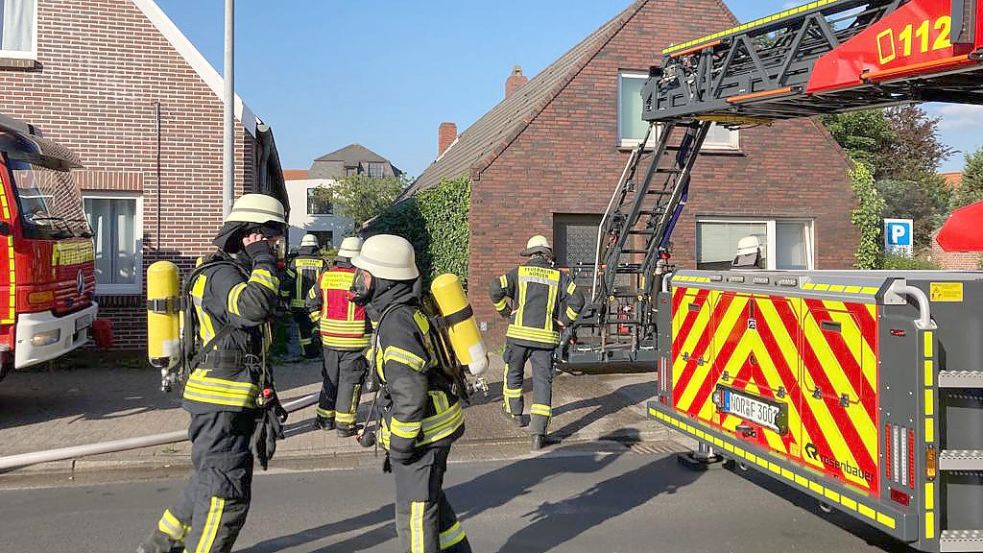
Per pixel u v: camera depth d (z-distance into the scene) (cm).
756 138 1320
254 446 390
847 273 484
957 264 2011
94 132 1104
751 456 497
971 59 474
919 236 2591
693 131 934
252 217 405
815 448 443
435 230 1381
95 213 1136
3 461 607
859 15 606
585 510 538
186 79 1134
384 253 366
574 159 1261
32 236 736
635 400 902
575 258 1282
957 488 383
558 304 709
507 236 1240
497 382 991
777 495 572
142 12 1117
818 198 1345
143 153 1121
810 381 447
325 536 486
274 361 1138
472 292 1228
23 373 1019
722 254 1327
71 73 1095
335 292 700
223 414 384
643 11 1281
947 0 484
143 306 1120
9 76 1077
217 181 1147
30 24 1092
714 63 793
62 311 783
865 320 403
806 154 1340
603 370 1108
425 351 359
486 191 1231
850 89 581
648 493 577
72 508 538
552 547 468
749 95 707
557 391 955
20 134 746
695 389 577
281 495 570
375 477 620
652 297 1012
